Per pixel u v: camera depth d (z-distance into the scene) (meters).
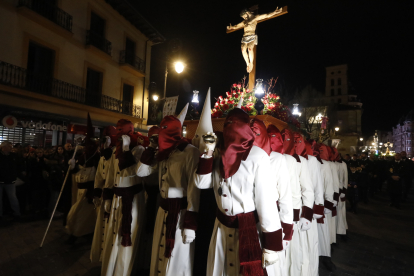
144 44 17.66
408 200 11.28
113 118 14.95
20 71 10.07
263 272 1.80
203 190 2.80
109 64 14.69
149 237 3.45
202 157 1.96
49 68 11.46
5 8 9.58
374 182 11.68
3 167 5.91
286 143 3.05
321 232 4.11
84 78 13.00
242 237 1.83
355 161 9.94
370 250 4.97
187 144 2.61
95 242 3.59
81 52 12.83
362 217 7.70
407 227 6.70
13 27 9.84
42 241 4.41
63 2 11.84
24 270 3.62
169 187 2.57
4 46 9.57
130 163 3.03
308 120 25.77
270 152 2.41
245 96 3.95
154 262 2.59
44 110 11.09
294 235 3.05
